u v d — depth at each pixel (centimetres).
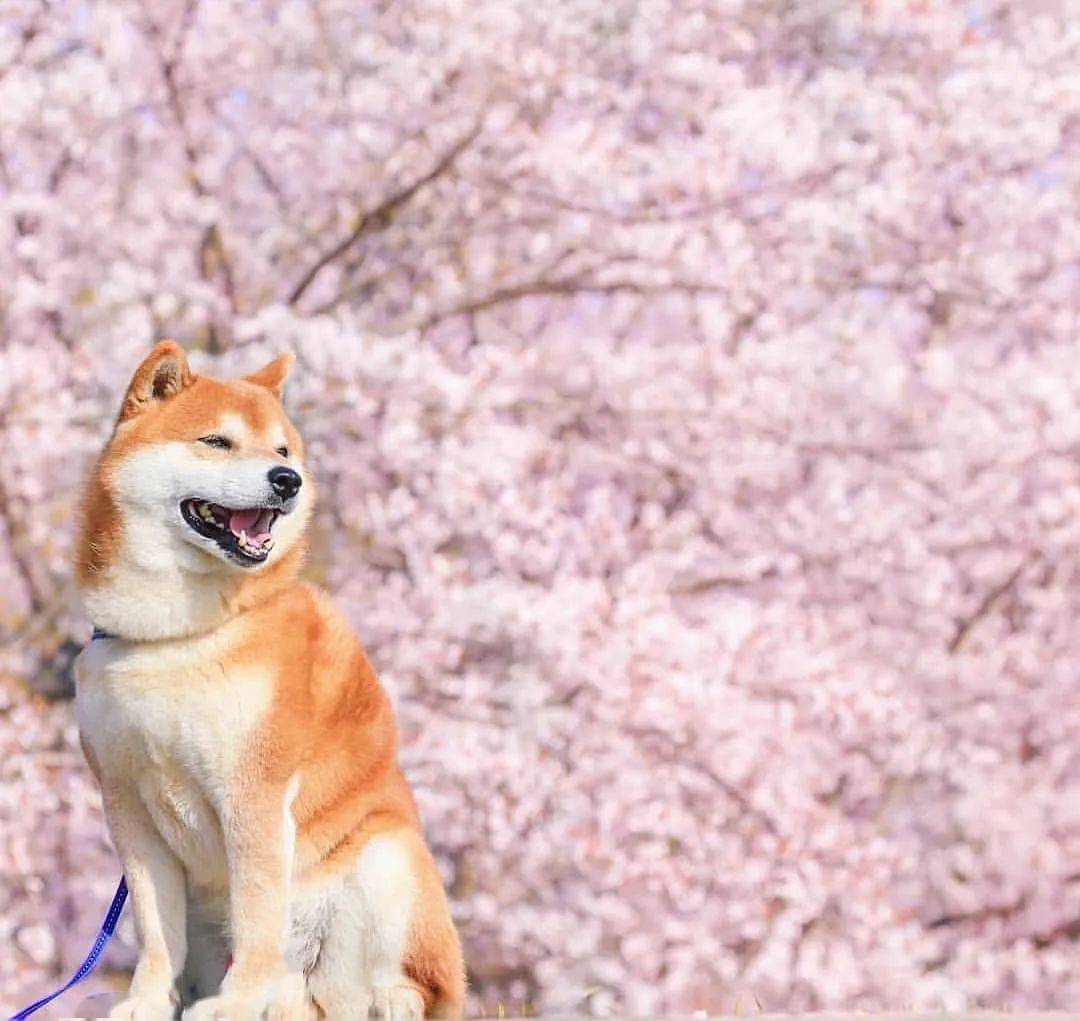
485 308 1213
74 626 1077
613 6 1195
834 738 1093
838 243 1184
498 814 1052
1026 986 1117
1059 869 1115
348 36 1197
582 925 1053
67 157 1163
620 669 1048
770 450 1141
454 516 1096
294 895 495
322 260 1191
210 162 1173
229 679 472
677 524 1141
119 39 1151
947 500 1148
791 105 1198
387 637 1084
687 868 1057
